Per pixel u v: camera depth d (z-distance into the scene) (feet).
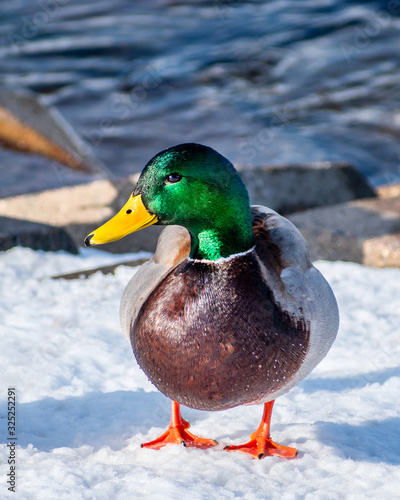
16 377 26.43
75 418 23.52
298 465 20.07
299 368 18.63
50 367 27.32
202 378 17.79
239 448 21.06
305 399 25.50
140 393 25.32
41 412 23.71
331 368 28.48
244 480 18.86
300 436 22.08
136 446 21.66
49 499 17.24
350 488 18.69
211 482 18.74
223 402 18.31
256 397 18.60
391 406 24.90
